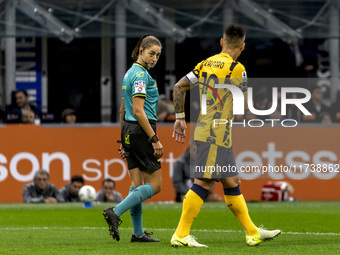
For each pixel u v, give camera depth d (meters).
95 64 70.31
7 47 68.88
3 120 58.78
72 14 59.44
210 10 60.28
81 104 70.00
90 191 47.75
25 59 69.31
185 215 23.30
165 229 32.09
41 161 52.78
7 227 33.12
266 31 60.78
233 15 60.31
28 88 69.44
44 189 52.00
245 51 69.75
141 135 24.73
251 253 21.08
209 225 34.47
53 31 59.72
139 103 24.41
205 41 70.25
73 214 41.50
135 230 25.59
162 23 60.41
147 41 24.91
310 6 60.12
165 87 70.19
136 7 59.81
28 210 44.78
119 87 70.19
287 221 36.56
